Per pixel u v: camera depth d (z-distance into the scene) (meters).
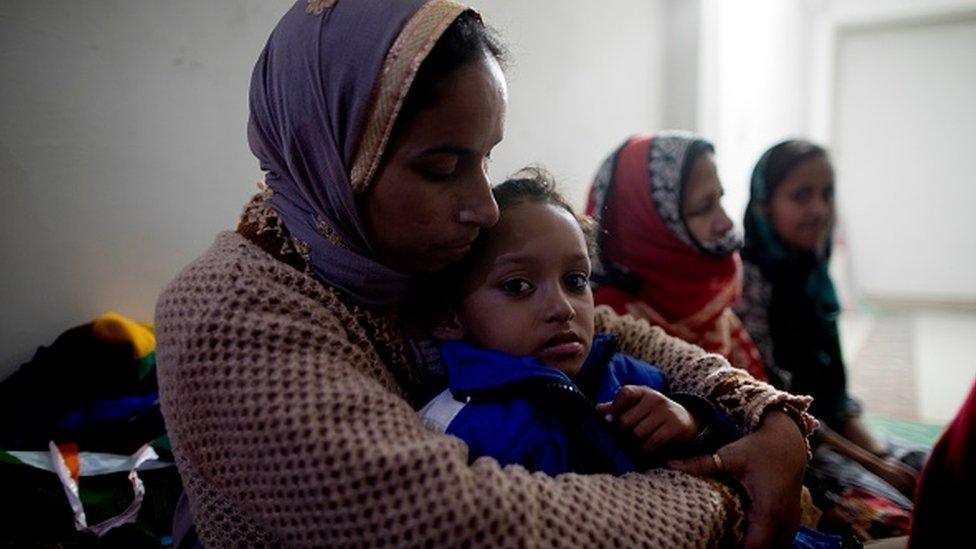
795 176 1.75
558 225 0.80
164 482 1.09
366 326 0.74
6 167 1.14
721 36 3.95
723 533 0.68
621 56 3.11
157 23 1.31
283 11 1.56
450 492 0.54
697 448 0.75
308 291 0.68
